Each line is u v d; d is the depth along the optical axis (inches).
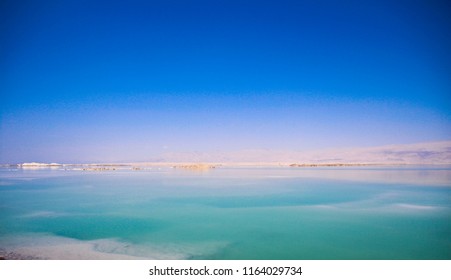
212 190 693.9
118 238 340.5
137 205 515.8
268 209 480.7
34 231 367.2
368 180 895.1
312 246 315.6
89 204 526.0
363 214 445.4
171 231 365.4
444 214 444.1
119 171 1581.0
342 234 352.8
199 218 425.7
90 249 305.0
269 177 1054.4
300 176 1090.7
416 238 338.6
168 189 714.8
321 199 562.6
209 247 312.7
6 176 1152.2
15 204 528.1
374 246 316.2
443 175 1055.6
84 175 1214.3
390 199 559.2
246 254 295.0
